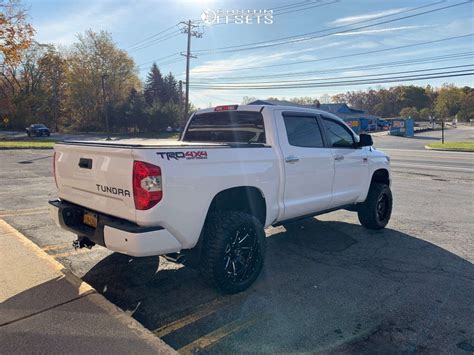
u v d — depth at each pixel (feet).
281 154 14.23
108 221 11.18
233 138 15.67
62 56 220.84
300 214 15.51
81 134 190.39
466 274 14.23
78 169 12.39
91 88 210.38
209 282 11.94
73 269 14.35
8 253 14.48
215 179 11.75
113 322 9.86
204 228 12.05
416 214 24.17
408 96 371.97
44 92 216.33
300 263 15.28
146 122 198.90
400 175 45.24
